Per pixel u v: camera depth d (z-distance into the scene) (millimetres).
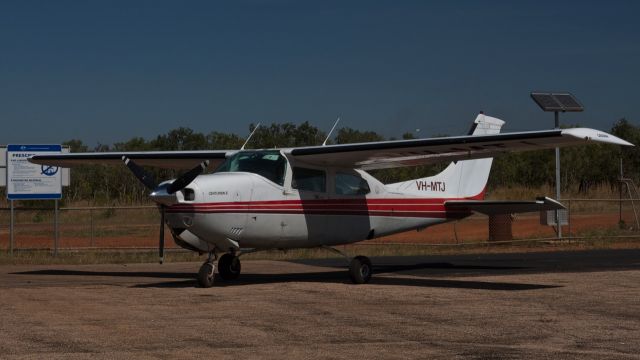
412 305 10406
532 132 11703
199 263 18500
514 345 7637
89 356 7176
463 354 7223
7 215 37812
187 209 11758
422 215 15828
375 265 17094
